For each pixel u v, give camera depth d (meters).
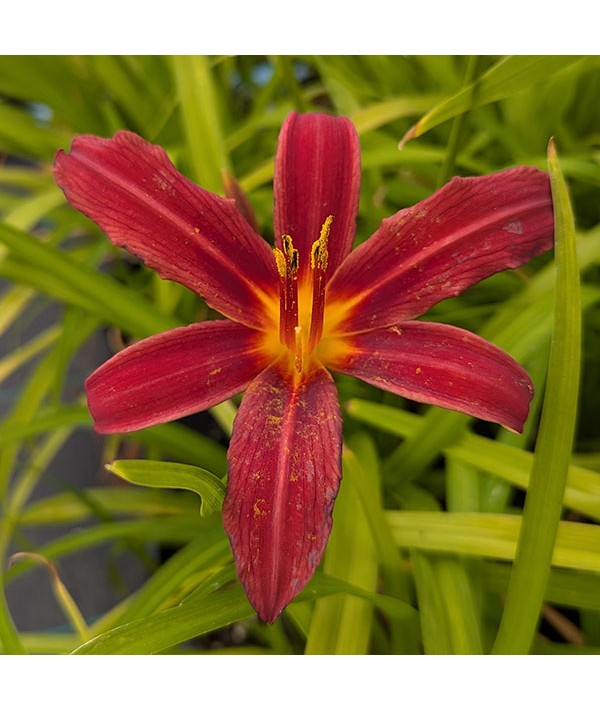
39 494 0.46
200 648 0.35
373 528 0.23
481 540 0.24
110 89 0.43
